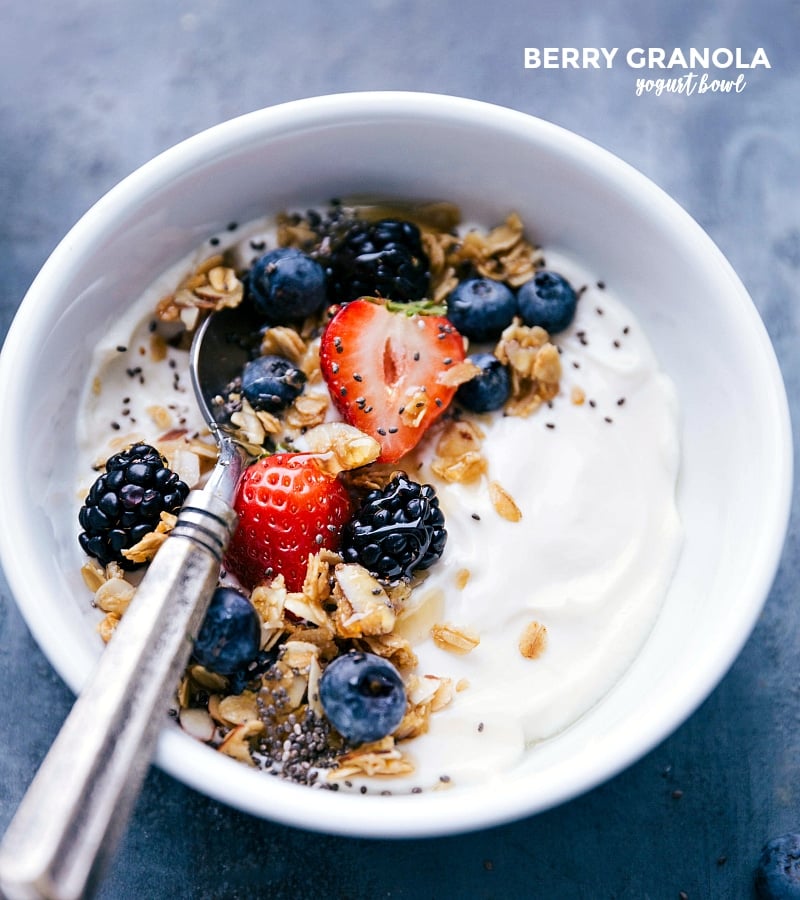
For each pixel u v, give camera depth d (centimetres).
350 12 39
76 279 31
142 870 33
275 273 33
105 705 27
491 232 35
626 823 34
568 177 33
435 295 34
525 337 34
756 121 39
